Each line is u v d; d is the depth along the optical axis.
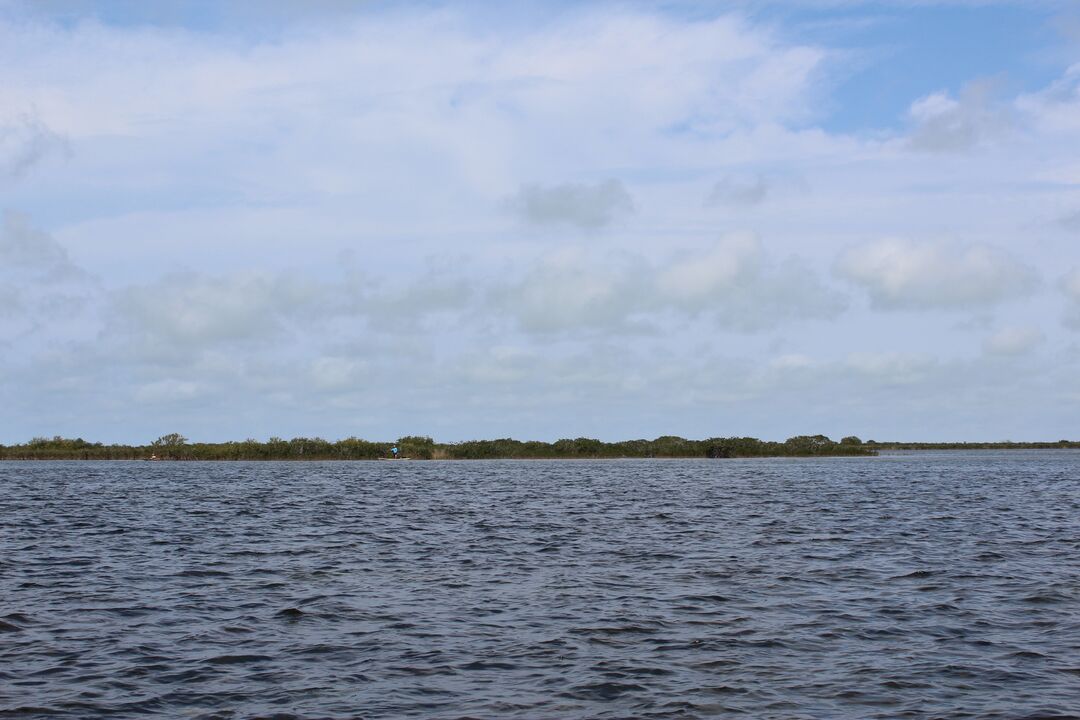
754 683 15.53
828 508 49.06
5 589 23.86
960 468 105.38
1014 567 27.53
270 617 20.56
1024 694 14.88
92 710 14.13
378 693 15.02
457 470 102.19
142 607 21.62
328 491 64.62
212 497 58.38
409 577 25.94
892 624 19.81
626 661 16.89
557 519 43.12
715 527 39.19
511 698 14.74
